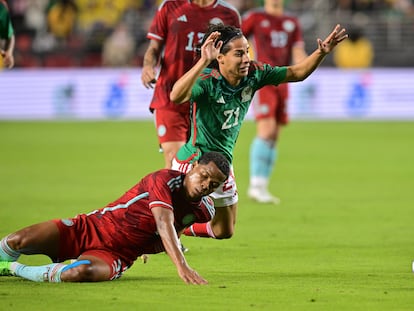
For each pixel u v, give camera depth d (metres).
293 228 32.19
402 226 32.81
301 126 77.62
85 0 91.50
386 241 29.45
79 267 20.52
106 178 46.62
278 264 24.88
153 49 28.88
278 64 41.06
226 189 24.30
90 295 19.33
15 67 87.44
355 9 88.56
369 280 22.08
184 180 20.75
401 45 88.00
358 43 86.75
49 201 38.25
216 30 22.17
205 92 22.59
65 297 19.09
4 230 30.62
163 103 28.66
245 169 52.81
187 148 23.98
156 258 25.61
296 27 41.22
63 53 88.69
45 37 89.06
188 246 28.20
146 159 55.59
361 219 34.47
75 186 43.47
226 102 22.92
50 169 50.59
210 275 22.77
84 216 21.28
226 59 22.16
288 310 18.17
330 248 27.97
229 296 19.53
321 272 23.45
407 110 80.62
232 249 27.67
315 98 80.81
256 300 19.14
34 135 70.44
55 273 20.64
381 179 47.31
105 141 66.31
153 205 20.45
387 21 87.88
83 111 83.44
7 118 83.56
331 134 71.38
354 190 43.19
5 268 21.14
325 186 44.75
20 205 36.97
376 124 78.12
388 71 80.62
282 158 57.16
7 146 62.91
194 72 20.20
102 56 88.94
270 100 39.50
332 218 34.69
